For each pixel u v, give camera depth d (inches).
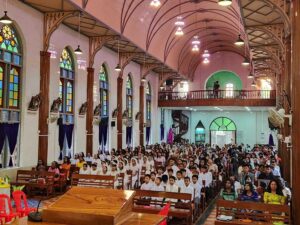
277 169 588.1
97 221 100.6
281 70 767.7
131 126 1059.9
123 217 107.0
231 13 898.1
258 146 1131.3
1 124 538.3
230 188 459.2
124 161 651.5
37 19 611.2
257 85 1405.0
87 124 782.5
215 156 813.9
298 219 311.3
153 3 743.1
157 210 379.2
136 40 846.5
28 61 591.2
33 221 106.5
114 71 928.3
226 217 322.3
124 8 736.3
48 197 532.1
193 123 1518.2
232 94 1407.5
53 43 663.1
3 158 552.7
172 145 1179.9
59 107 684.7
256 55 841.5
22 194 335.9
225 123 1487.5
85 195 114.1
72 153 737.6
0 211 311.1
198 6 930.1
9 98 559.8
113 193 115.7
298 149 318.0
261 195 396.5
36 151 613.3
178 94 1407.5
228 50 1425.9
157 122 1290.6
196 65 1466.5
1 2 524.1
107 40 775.7
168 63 1121.4
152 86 1254.9
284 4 458.9
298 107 322.0
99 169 589.9
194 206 427.2
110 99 908.0
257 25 588.1
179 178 456.8
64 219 103.3
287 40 554.3
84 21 665.0
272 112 627.2
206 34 1194.6
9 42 560.1
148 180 449.1
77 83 749.3
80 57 757.9
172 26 1001.5
